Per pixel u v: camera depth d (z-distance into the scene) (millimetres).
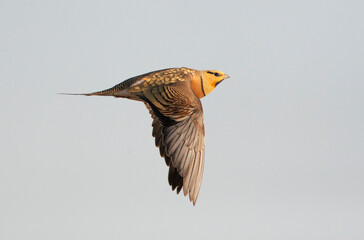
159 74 13219
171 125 11891
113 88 13000
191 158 11914
